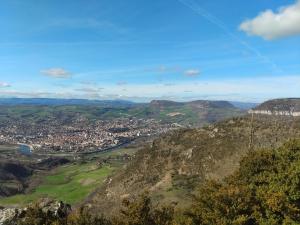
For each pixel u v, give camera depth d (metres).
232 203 26.89
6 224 29.92
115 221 26.83
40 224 27.30
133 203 27.53
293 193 27.75
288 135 71.94
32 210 27.97
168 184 68.88
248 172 33.47
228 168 67.69
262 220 26.16
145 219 26.53
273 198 26.56
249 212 27.16
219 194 26.92
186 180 68.81
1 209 31.88
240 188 27.88
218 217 26.34
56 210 31.62
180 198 56.41
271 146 65.75
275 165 33.03
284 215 26.52
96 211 56.22
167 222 26.66
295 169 28.98
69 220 27.08
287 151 33.41
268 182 30.86
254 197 27.94
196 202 30.72
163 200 57.22
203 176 69.25
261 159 33.72
